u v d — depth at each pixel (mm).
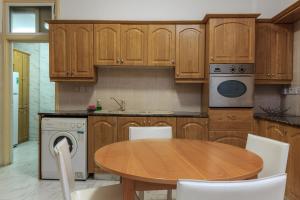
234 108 3607
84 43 3891
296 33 3742
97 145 3695
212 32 3596
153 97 4266
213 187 962
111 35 3887
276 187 1017
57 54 3906
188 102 4238
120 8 4207
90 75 3914
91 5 4203
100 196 1821
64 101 4273
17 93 5969
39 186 3412
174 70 4137
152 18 4199
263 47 3854
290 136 2814
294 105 3750
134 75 4270
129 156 1754
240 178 1343
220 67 3594
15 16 4316
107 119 3688
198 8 4176
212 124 3611
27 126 6656
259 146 2004
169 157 1735
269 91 4184
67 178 1583
